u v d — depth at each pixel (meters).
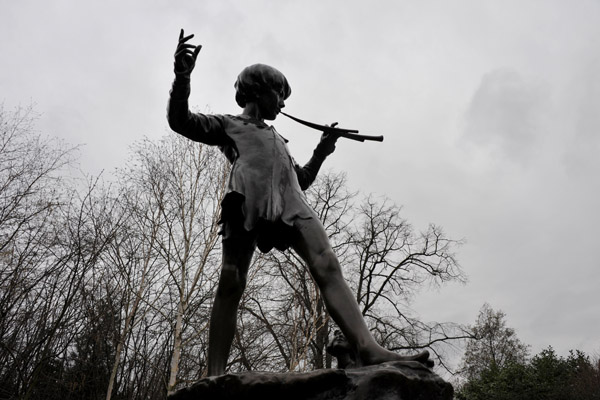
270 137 3.18
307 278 16.48
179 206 15.36
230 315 2.88
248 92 3.45
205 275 15.36
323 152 3.59
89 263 14.10
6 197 13.47
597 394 21.28
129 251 15.55
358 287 19.47
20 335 14.05
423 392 2.22
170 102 2.89
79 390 14.54
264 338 17.53
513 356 29.55
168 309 16.17
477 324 30.41
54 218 14.12
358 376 2.20
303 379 2.17
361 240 19.62
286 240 2.98
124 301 15.64
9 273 13.30
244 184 2.95
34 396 14.00
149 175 16.00
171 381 12.99
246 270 2.98
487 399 23.27
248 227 2.85
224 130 3.20
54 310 14.14
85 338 15.43
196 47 2.84
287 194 3.00
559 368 23.28
